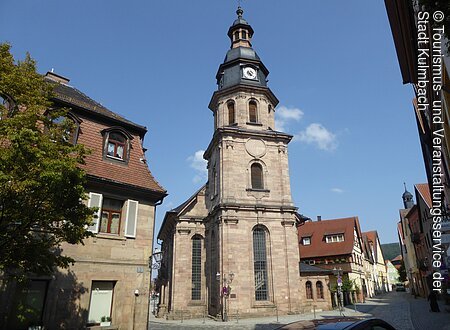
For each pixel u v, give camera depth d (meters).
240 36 40.25
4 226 9.02
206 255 35.53
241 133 33.88
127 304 15.84
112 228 16.44
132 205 17.11
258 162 33.75
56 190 8.98
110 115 18.48
